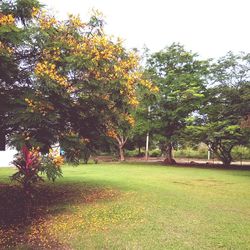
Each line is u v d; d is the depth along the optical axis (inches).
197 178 652.1
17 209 346.0
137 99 418.9
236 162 1263.5
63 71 353.7
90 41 372.8
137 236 255.3
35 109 322.3
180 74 1047.0
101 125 422.3
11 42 316.2
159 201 389.4
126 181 580.1
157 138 1079.0
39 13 360.8
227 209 349.7
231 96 945.5
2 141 363.6
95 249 229.8
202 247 230.8
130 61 403.2
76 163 398.9
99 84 368.5
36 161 310.8
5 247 238.4
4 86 350.3
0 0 353.4
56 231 273.0
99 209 347.6
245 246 233.3
